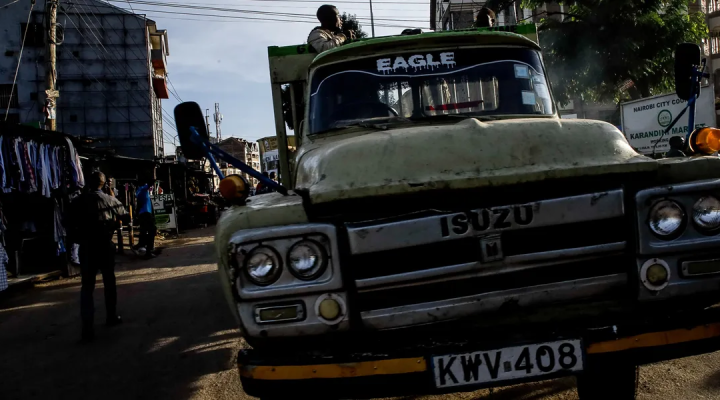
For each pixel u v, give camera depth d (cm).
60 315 691
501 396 365
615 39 1444
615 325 239
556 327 245
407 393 230
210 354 496
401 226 237
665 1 1484
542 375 233
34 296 823
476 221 238
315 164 283
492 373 231
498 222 239
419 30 420
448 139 262
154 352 514
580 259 245
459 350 231
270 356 235
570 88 1537
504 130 266
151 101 3856
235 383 420
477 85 368
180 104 295
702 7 2609
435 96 365
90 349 534
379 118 364
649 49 1441
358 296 241
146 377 448
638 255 246
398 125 353
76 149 1052
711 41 2622
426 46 380
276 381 229
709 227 247
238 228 245
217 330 576
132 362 488
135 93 3825
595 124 278
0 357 523
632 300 251
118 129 3803
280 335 237
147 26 3894
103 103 3797
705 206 246
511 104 365
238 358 239
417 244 237
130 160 2011
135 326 613
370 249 236
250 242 236
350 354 231
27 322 662
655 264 245
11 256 897
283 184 457
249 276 236
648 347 236
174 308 694
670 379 375
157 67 4231
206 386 418
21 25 3472
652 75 1505
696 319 242
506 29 440
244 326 236
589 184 251
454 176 247
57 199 971
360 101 370
